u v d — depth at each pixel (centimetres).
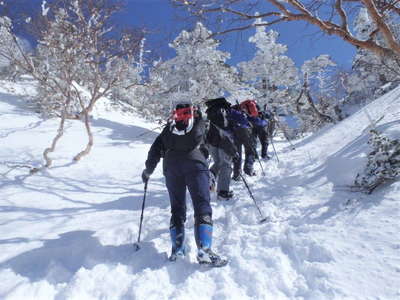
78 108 1242
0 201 464
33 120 1071
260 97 2128
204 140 306
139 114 1806
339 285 205
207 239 257
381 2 547
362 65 948
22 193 509
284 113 2136
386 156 326
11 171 627
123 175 670
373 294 192
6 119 1048
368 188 335
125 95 1984
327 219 301
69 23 772
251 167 583
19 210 430
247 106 702
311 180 437
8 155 729
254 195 433
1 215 408
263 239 287
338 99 1838
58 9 776
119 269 256
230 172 449
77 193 527
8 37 786
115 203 476
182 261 267
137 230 343
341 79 1263
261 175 582
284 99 2125
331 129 864
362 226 269
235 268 246
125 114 1623
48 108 1066
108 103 1655
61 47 760
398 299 183
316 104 2027
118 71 852
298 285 216
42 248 300
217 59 1655
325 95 1953
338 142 625
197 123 294
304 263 238
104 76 844
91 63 818
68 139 930
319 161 530
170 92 1602
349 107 1755
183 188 294
